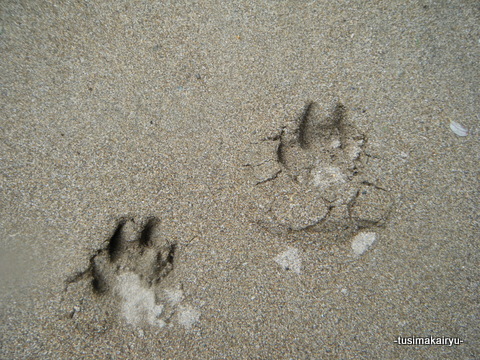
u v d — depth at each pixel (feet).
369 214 0.95
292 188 0.97
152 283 0.92
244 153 0.99
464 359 0.87
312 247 0.94
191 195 0.97
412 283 0.92
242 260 0.93
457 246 0.94
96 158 0.99
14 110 1.02
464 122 1.01
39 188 0.97
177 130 1.01
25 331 0.89
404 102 1.02
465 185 0.97
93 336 0.89
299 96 1.02
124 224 0.95
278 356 0.87
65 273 0.92
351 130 1.01
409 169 0.98
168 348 0.88
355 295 0.91
